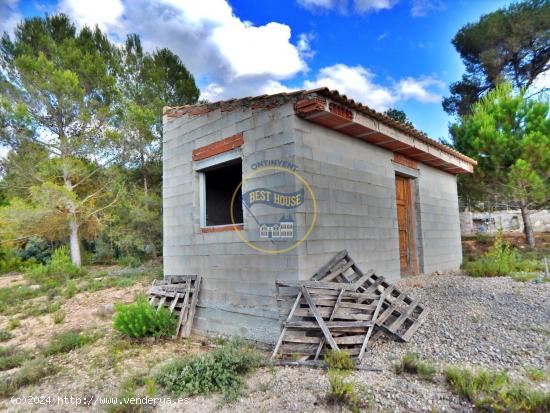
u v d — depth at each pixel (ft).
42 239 49.24
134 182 47.78
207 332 18.62
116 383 13.00
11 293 31.89
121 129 43.37
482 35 55.11
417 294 20.49
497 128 40.37
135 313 18.29
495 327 15.12
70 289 31.27
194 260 20.02
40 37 43.06
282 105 15.97
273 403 10.27
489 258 31.81
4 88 38.27
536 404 8.70
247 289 16.80
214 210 24.07
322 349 13.37
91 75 43.34
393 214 22.72
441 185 30.81
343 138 18.79
